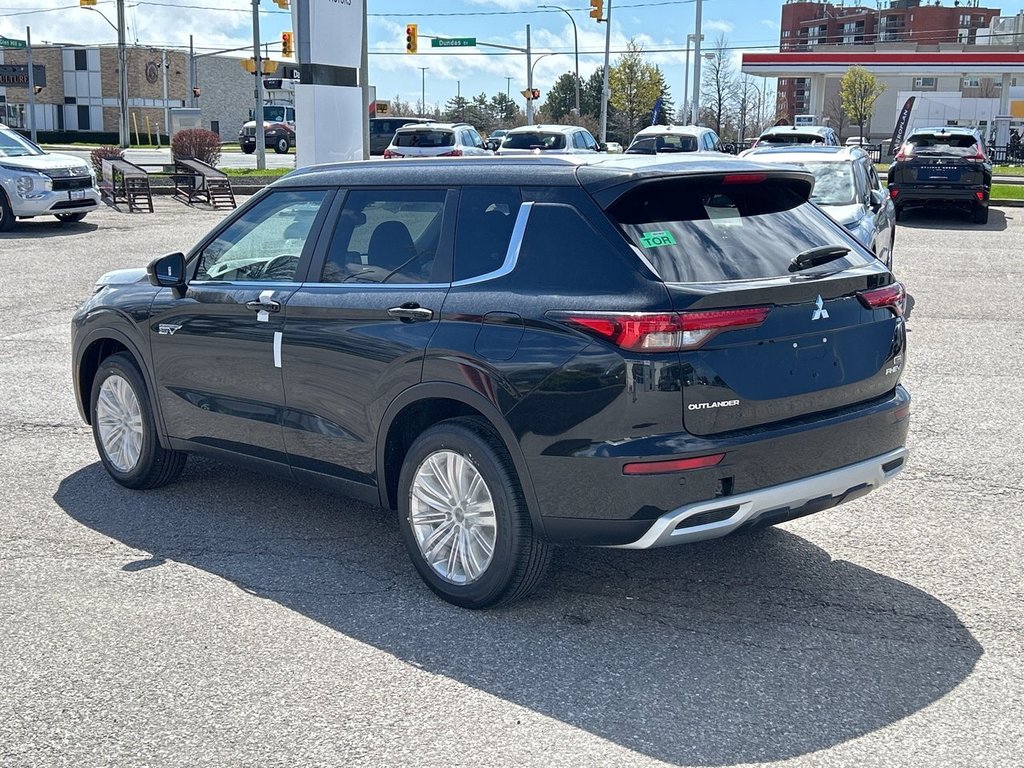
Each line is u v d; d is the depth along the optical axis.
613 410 3.98
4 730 3.62
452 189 4.70
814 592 4.75
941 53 56.12
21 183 20.02
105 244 18.17
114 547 5.32
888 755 3.45
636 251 4.09
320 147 17.33
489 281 4.42
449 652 4.19
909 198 21.80
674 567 5.04
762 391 4.13
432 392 4.47
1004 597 4.70
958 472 6.46
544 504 4.20
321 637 4.32
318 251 5.13
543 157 4.60
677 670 4.03
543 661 4.11
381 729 3.62
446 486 4.58
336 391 4.92
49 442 7.20
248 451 5.47
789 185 4.76
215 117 85.31
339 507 5.92
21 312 11.99
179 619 4.49
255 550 5.28
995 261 16.31
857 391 4.49
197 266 5.73
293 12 16.97
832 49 85.19
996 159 52.53
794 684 3.92
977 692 3.86
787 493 4.20
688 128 27.64
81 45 78.56
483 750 3.48
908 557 5.16
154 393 5.89
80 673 4.02
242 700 3.82
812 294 4.26
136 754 3.47
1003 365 9.45
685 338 3.95
